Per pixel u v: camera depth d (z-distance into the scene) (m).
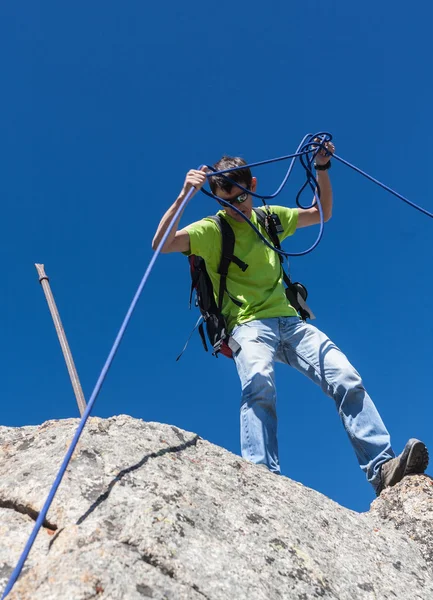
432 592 3.26
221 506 3.03
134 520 2.63
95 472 2.91
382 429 4.16
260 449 3.91
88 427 3.28
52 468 2.91
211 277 4.52
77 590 2.18
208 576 2.51
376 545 3.43
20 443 3.28
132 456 3.11
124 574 2.30
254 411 4.02
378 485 4.17
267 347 4.28
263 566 2.74
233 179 4.45
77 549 2.41
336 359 4.31
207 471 3.31
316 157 4.95
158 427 3.52
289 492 3.51
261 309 4.44
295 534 3.10
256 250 4.55
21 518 2.69
